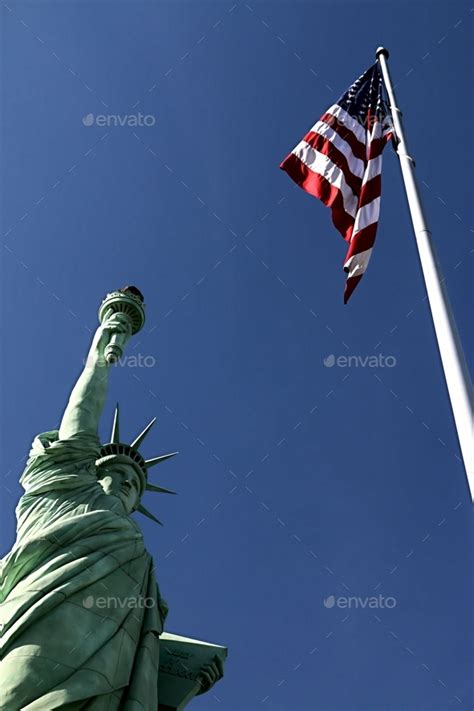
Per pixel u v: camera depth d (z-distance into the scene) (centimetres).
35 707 3072
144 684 3506
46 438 4750
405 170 3228
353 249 3159
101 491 4356
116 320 5656
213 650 4756
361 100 3681
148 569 4141
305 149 3588
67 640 3378
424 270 2828
